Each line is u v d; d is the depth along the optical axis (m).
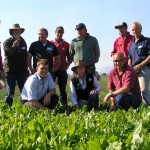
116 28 12.88
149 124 6.82
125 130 6.00
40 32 13.02
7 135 5.04
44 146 4.58
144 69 11.81
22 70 12.84
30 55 13.28
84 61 13.31
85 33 13.33
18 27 12.34
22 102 11.24
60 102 14.16
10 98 12.65
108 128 5.63
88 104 11.44
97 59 13.66
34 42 13.22
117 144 4.26
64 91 14.16
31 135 5.12
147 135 5.29
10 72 12.70
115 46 13.35
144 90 11.81
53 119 7.52
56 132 5.39
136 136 4.65
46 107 11.05
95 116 7.80
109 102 12.85
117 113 8.28
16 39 12.44
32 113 8.81
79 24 13.18
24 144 4.65
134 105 10.78
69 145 4.64
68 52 14.13
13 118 7.37
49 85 11.05
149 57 11.62
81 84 11.70
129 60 12.30
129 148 4.43
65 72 14.13
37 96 10.95
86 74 11.75
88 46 13.31
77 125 5.78
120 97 10.58
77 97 11.90
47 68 10.81
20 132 5.40
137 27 11.78
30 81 10.75
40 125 5.70
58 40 14.07
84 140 4.88
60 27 13.98
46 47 13.16
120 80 10.83
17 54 12.64
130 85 10.62
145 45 11.79
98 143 4.24
